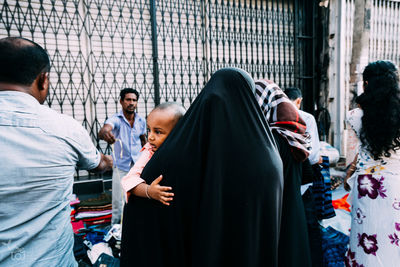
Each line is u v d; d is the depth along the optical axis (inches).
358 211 81.7
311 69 258.1
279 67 244.8
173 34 210.2
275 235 47.4
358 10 173.3
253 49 237.6
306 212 83.4
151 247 50.2
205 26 219.1
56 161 43.3
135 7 197.2
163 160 48.9
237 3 229.8
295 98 121.4
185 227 48.7
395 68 73.1
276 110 59.6
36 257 41.9
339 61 240.7
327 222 136.7
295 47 248.5
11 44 44.1
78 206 156.4
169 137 51.0
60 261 45.6
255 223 45.9
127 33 196.4
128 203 52.6
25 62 43.9
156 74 203.0
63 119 46.9
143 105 203.9
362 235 80.0
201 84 222.4
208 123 47.3
